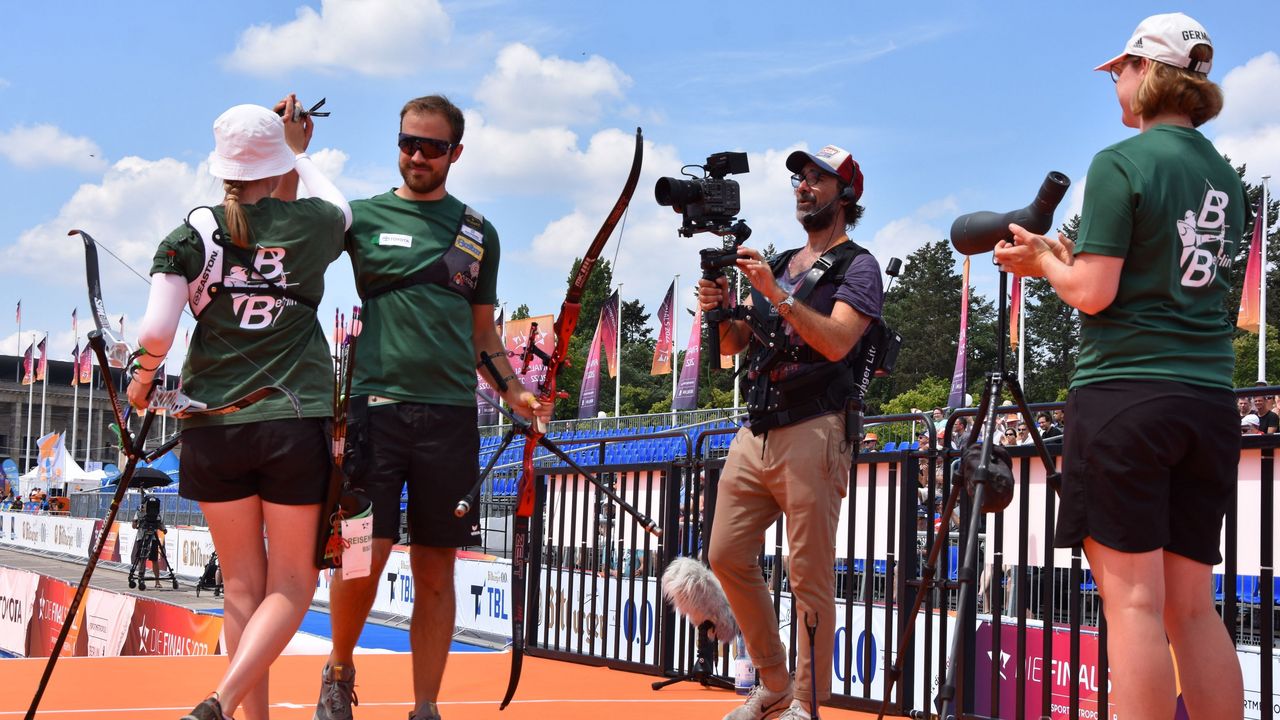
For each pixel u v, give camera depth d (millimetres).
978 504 2998
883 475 5859
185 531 21891
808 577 4070
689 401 30953
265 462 3445
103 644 11359
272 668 6266
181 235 3422
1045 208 3107
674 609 6461
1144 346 2982
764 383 4121
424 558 4203
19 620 14219
